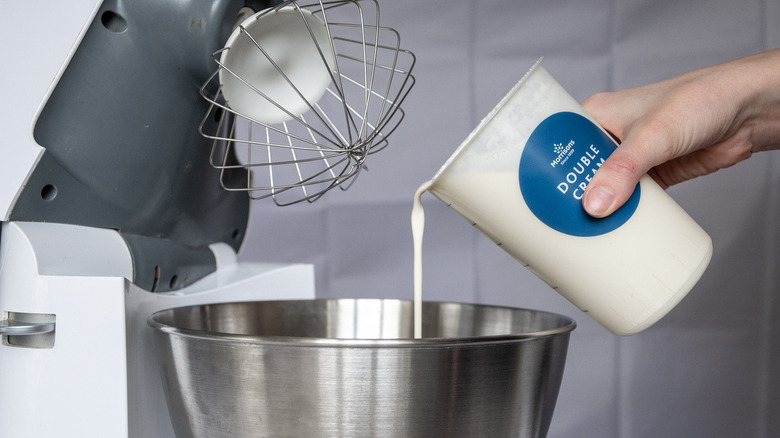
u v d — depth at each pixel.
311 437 0.43
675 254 0.52
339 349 0.42
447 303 0.67
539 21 1.09
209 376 0.45
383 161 1.12
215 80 0.58
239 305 0.63
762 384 1.11
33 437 0.51
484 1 1.09
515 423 0.47
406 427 0.43
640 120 0.58
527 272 1.12
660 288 0.52
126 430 0.50
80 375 0.50
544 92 0.52
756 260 1.10
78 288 0.50
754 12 1.07
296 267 0.74
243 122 1.04
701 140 0.59
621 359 1.12
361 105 1.09
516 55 1.09
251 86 0.49
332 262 1.13
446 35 1.09
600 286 0.52
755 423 1.11
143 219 0.62
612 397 1.12
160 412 0.56
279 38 0.55
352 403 0.43
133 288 0.52
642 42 1.08
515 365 0.46
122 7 0.54
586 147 0.52
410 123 1.11
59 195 0.55
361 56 1.09
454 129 1.11
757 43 1.08
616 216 0.51
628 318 0.53
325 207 1.13
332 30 1.08
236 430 0.45
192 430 0.48
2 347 0.52
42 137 0.53
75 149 0.55
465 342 0.43
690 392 1.12
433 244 1.12
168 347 0.48
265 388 0.43
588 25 1.08
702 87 0.59
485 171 0.51
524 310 0.61
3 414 0.52
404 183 1.12
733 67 0.62
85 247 0.55
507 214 0.51
